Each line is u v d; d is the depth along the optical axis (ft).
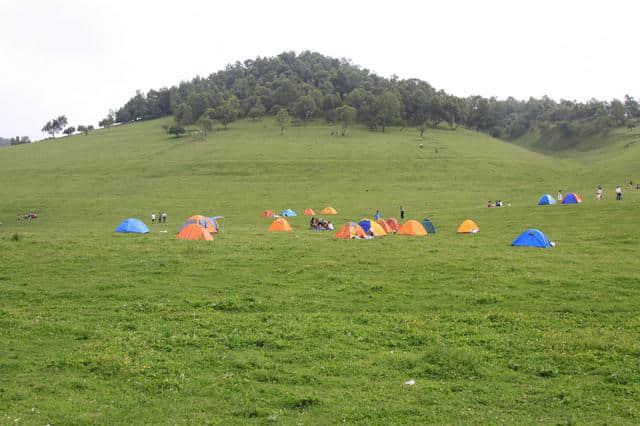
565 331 57.67
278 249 114.73
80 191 332.19
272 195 304.30
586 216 167.94
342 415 38.55
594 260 98.07
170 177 382.01
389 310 67.56
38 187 352.90
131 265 94.63
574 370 47.34
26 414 38.34
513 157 478.59
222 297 72.79
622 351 51.16
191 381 44.75
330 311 67.21
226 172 395.96
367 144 528.63
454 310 67.15
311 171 393.70
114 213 251.60
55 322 61.36
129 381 44.86
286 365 48.65
